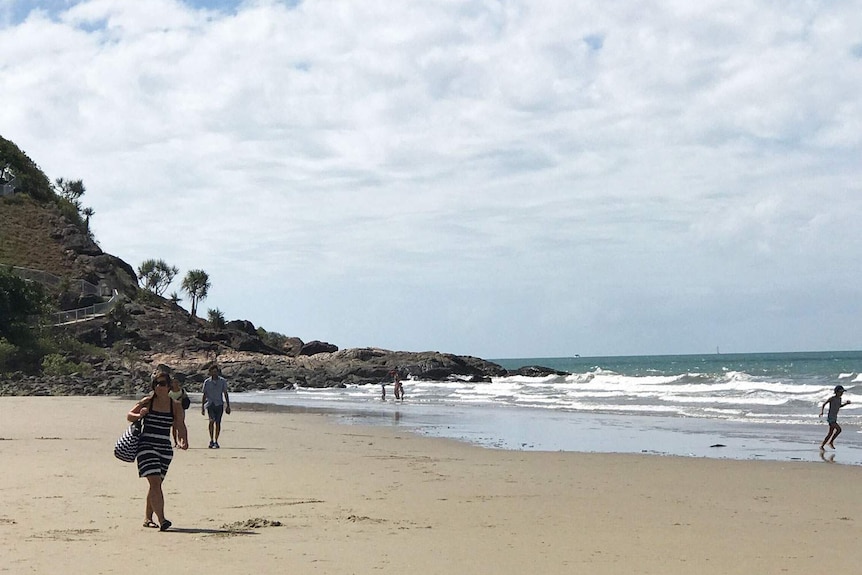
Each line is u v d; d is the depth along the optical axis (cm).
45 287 8281
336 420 3017
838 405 2034
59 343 6900
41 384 5216
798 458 1817
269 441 2114
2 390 4881
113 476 1321
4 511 1006
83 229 10919
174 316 8912
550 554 801
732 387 5041
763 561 786
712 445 2117
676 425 2747
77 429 2295
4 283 6512
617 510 1088
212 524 947
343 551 798
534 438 2303
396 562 755
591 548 834
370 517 1004
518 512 1057
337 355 8525
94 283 9162
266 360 8069
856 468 1588
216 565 731
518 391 5550
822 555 817
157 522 942
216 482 1300
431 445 2067
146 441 917
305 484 1292
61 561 738
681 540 884
